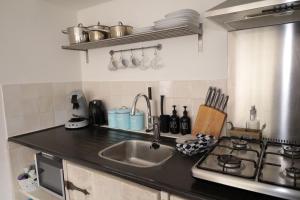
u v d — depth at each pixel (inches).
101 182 46.8
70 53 83.9
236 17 41.3
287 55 49.0
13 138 67.6
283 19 44.1
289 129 50.7
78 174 51.6
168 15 53.4
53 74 78.8
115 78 78.5
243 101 55.2
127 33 64.2
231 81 56.1
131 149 64.6
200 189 35.2
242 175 34.1
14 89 68.6
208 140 51.1
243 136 52.4
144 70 70.9
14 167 69.8
